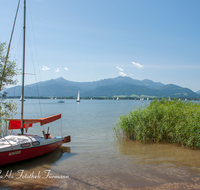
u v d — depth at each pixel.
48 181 8.38
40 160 11.47
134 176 8.77
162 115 15.92
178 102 20.14
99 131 23.09
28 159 11.22
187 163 10.47
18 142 10.65
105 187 7.71
